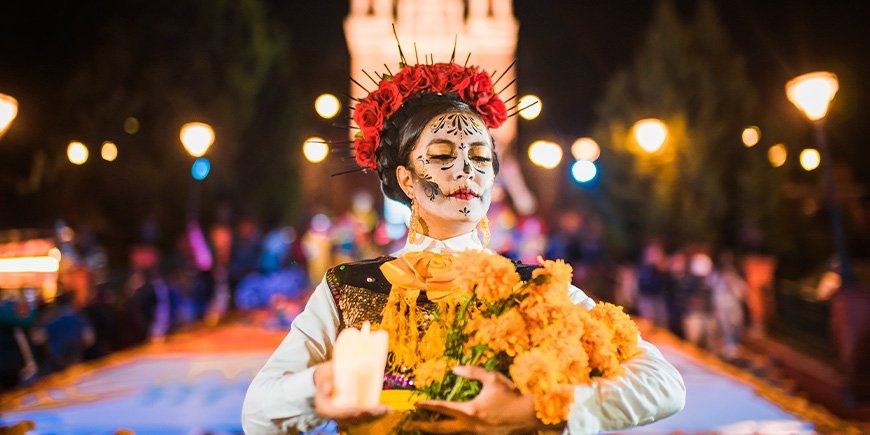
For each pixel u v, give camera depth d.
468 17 27.22
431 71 2.41
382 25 26.44
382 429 1.94
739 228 14.42
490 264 1.90
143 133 16.08
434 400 1.90
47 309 8.38
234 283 13.39
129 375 7.41
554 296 1.91
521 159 24.77
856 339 7.64
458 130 2.29
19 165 14.87
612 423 1.93
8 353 7.32
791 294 10.69
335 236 15.20
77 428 5.42
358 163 2.48
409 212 2.41
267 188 18.56
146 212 15.59
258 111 18.67
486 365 1.90
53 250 7.59
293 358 2.12
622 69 16.47
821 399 8.09
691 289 10.70
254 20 17.95
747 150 14.80
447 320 2.03
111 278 11.35
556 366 1.81
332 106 10.49
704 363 8.06
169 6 16.78
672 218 14.84
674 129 15.00
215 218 16.58
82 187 15.04
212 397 6.42
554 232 15.58
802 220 14.30
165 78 16.33
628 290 12.66
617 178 15.96
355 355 1.64
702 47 15.48
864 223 14.13
